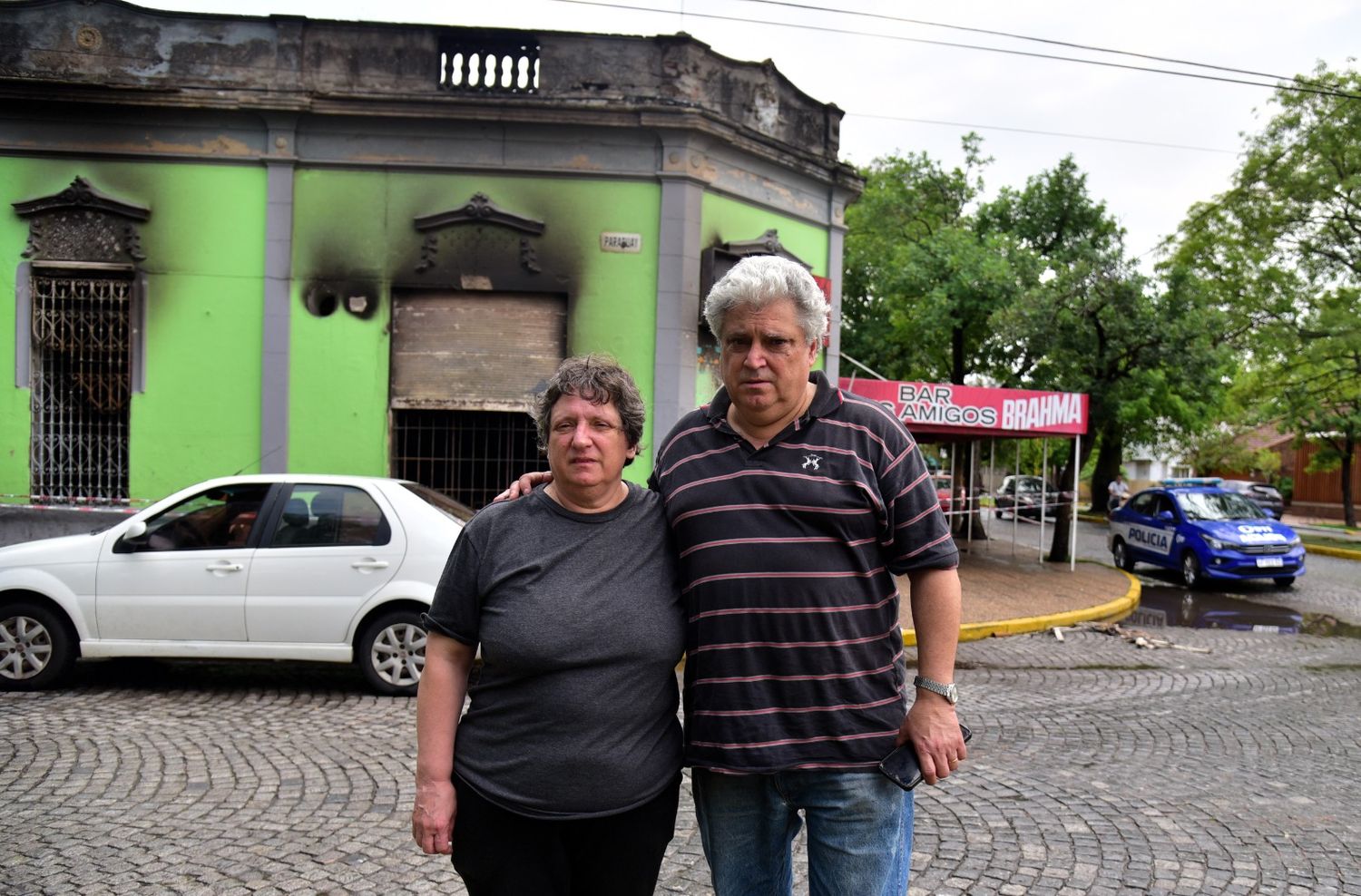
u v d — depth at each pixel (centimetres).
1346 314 2294
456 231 1056
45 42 1041
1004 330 1596
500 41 1062
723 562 225
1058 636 1001
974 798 482
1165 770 534
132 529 684
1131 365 1548
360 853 401
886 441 231
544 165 1056
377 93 1027
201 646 673
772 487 225
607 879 226
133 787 478
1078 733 616
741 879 240
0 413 1038
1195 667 858
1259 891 375
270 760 527
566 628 218
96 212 1042
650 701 227
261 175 1045
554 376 233
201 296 1047
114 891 360
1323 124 2294
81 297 1048
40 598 681
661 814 232
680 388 1064
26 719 605
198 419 1048
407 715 628
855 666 225
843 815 227
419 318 1061
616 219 1067
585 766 219
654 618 225
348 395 1052
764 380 223
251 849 403
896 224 2433
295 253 1048
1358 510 3812
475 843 225
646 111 1044
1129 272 1504
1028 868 395
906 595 1120
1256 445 4881
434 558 676
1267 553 1401
